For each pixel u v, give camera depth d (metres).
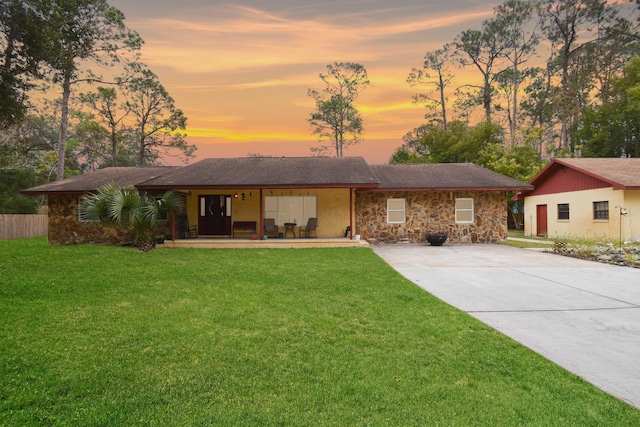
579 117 34.72
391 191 16.36
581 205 17.95
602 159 19.36
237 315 5.53
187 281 7.90
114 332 4.73
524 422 2.90
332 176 14.81
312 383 3.48
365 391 3.35
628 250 12.16
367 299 6.60
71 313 5.53
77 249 12.40
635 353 4.32
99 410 2.95
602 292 7.36
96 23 23.02
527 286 7.89
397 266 10.34
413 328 5.07
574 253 12.45
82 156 40.38
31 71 11.53
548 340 4.74
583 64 37.62
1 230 19.17
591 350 4.41
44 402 3.06
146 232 13.21
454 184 16.27
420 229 16.73
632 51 36.00
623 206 15.38
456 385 3.50
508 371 3.79
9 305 5.88
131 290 7.03
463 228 16.75
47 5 11.22
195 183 13.91
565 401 3.22
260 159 18.33
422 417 2.96
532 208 22.48
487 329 5.07
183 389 3.32
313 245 14.30
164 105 33.91
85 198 13.24
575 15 34.81
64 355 3.99
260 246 14.12
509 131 38.91
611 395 3.34
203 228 16.22
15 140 30.39
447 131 31.05
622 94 30.91
